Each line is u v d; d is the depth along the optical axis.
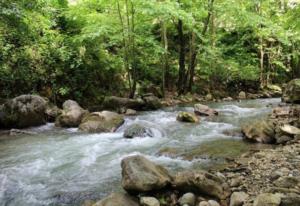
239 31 24.39
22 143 9.42
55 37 14.98
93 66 16.05
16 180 6.57
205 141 9.05
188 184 5.43
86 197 5.75
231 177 6.05
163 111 14.68
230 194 5.41
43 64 14.29
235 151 7.88
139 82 18.11
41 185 6.32
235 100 19.22
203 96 19.56
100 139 9.71
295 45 25.42
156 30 20.67
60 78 14.70
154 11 14.54
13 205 5.70
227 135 9.66
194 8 17.39
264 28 21.45
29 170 7.11
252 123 9.45
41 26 13.94
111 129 10.80
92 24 15.66
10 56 13.47
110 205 4.89
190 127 10.91
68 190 6.05
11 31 12.95
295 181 5.53
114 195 5.20
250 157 7.23
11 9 10.24
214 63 20.97
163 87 18.06
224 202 5.23
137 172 5.37
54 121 12.73
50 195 5.90
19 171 7.05
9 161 7.72
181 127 10.96
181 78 19.05
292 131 8.60
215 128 10.68
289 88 16.36
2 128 11.63
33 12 12.40
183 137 9.61
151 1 14.72
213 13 18.09
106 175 6.72
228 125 11.05
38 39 14.30
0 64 13.21
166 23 19.17
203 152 7.89
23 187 6.27
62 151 8.47
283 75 26.31
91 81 15.71
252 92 22.47
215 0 18.05
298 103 15.77
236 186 5.64
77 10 15.88
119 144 9.05
